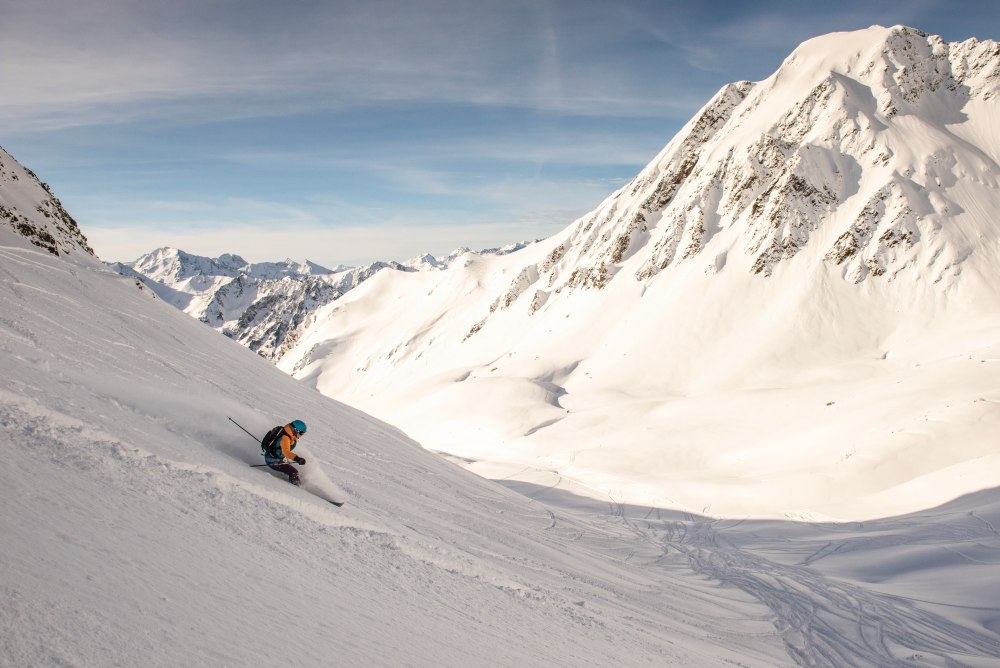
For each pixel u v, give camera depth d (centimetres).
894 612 1725
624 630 945
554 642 697
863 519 3186
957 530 2492
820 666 1310
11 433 480
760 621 1588
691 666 901
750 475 4872
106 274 2156
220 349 2098
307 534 633
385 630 469
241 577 427
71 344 979
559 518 2412
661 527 3466
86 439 545
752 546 2886
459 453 7888
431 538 976
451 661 468
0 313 951
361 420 2403
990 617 1648
